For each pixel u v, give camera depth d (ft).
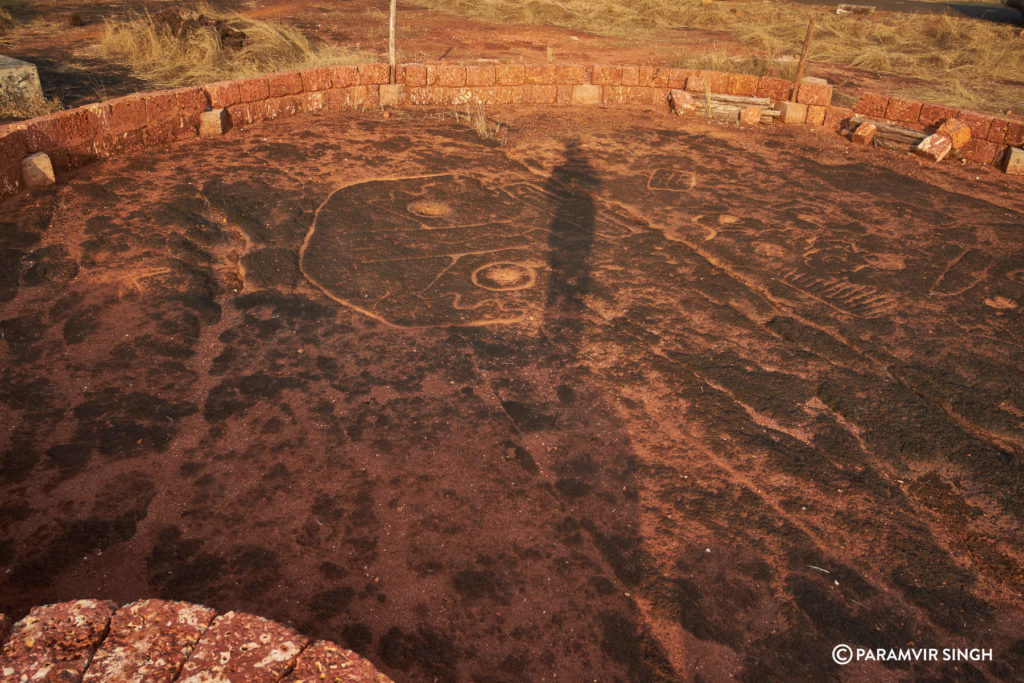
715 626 9.67
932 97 36.70
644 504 11.51
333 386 13.66
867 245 20.89
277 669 5.59
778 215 22.67
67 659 5.61
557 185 24.07
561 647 9.27
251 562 10.07
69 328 14.62
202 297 16.06
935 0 78.54
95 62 35.29
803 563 10.66
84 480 11.15
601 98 33.78
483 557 10.42
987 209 24.04
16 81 27.63
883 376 15.11
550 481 11.83
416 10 56.59
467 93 32.09
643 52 45.37
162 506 10.82
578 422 13.20
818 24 53.42
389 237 19.54
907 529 11.37
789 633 9.64
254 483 11.35
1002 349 16.25
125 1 53.31
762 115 32.19
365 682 5.58
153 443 11.97
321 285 17.01
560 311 16.66
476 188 23.26
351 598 9.69
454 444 12.45
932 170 27.68
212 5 52.70
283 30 37.68
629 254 19.56
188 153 24.27
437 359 14.66
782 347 15.83
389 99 31.01
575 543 10.75
